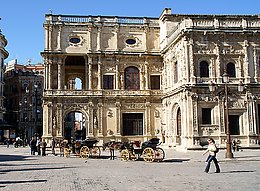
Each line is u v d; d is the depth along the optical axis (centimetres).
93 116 6172
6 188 1886
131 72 6419
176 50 5603
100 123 6147
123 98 6262
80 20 6372
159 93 6375
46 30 6247
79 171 2697
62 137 6056
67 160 3788
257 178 2177
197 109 5088
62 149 4666
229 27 5253
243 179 2136
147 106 6312
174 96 5681
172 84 5822
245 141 5156
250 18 5400
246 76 5266
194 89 5091
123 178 2259
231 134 5162
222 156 3931
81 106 6172
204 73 5241
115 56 6331
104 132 6178
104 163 3384
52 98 6094
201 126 5081
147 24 6519
